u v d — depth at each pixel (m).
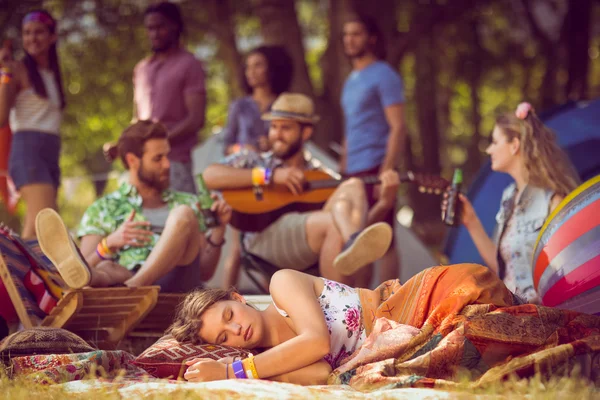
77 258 4.23
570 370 3.31
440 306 3.68
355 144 7.46
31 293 4.63
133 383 3.34
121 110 19.17
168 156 6.94
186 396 2.98
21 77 6.52
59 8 16.86
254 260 6.30
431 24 16.89
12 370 3.51
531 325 3.54
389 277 7.22
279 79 7.60
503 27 21.25
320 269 5.90
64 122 19.12
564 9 19.83
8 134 6.77
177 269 5.08
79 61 18.12
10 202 6.93
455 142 27.69
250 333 3.70
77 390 3.19
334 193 6.01
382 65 7.40
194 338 3.71
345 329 3.80
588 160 7.90
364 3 15.10
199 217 5.56
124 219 5.39
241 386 3.16
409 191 19.17
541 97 19.56
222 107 21.66
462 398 2.97
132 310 4.58
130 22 17.16
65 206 20.03
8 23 15.25
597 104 7.95
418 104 20.75
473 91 22.91
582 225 4.30
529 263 5.17
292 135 6.65
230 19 16.83
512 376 3.17
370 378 3.35
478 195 8.00
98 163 20.23
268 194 6.29
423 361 3.44
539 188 5.23
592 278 4.17
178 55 7.14
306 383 3.59
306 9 22.84
